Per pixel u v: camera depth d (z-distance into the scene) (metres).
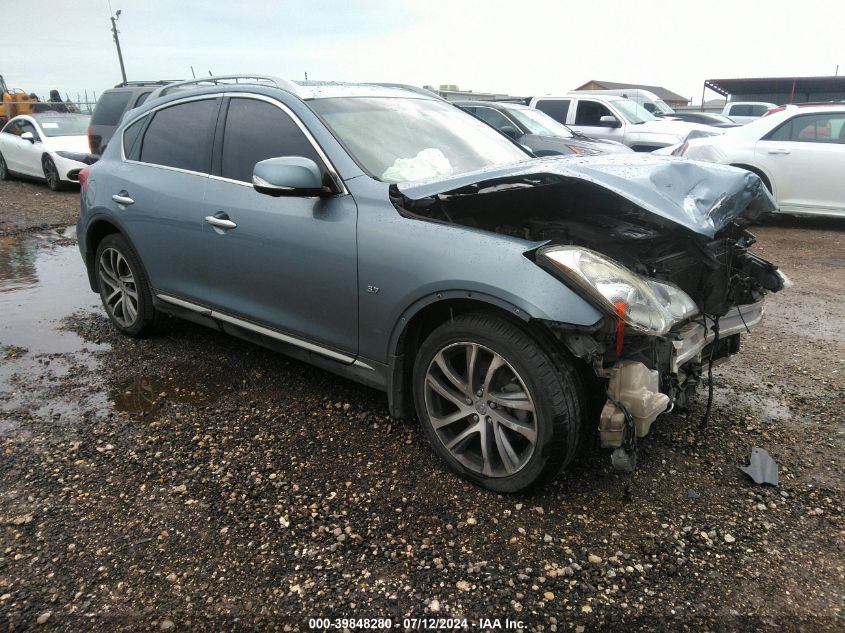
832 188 8.35
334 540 2.48
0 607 2.14
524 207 3.47
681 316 2.75
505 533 2.52
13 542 2.45
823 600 2.19
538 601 2.19
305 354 3.40
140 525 2.56
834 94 28.38
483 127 4.09
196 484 2.84
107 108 10.59
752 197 2.90
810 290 5.98
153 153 4.18
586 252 2.46
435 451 2.95
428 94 4.22
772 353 4.39
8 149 13.75
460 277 2.57
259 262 3.40
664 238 3.11
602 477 2.88
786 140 8.60
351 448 3.14
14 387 3.81
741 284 3.23
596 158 3.02
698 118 18.45
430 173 3.29
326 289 3.11
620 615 2.13
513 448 2.70
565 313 2.32
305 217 3.15
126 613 2.13
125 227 4.22
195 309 3.95
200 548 2.43
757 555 2.40
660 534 2.52
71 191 12.71
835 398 3.69
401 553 2.41
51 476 2.89
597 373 2.40
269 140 3.45
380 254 2.85
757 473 2.88
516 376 2.55
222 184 3.64
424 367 2.87
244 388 3.80
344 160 3.12
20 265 6.97
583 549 2.43
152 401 3.63
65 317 5.15
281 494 2.76
